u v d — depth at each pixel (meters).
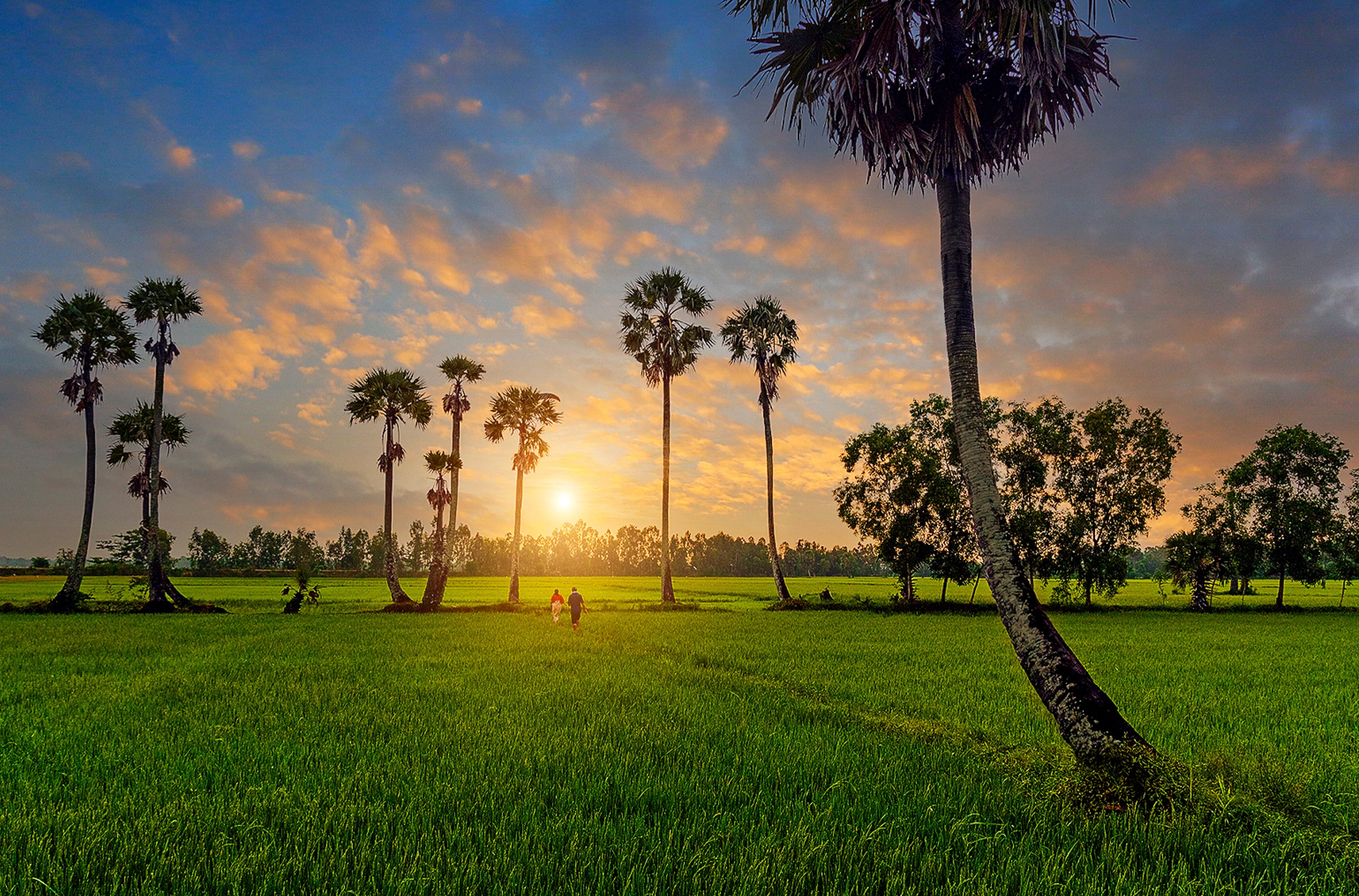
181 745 8.38
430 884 4.49
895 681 15.00
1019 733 9.91
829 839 5.45
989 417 50.22
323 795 6.35
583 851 5.04
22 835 5.21
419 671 15.52
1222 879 4.97
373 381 45.31
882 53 8.32
